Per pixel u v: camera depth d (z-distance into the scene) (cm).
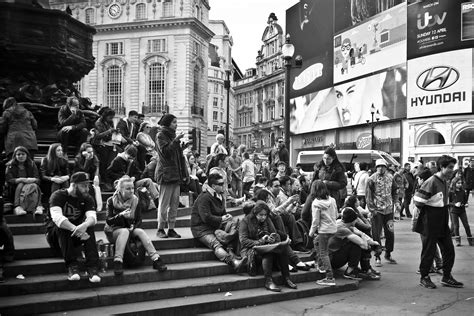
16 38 1105
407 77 3772
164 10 5475
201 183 1318
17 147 826
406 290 717
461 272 840
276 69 7344
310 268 750
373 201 915
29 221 795
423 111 3644
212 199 754
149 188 938
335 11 4706
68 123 1013
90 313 526
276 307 617
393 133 3994
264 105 7819
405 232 1348
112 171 1027
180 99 5422
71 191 605
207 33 5888
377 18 4103
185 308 570
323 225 720
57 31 1145
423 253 738
